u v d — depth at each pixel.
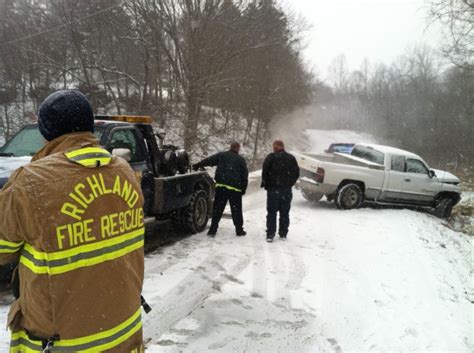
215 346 3.89
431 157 40.84
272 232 7.48
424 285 6.13
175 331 4.09
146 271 5.62
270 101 32.84
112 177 1.88
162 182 6.57
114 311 1.82
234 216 7.69
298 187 12.60
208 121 29.45
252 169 27.16
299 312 4.77
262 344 4.02
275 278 5.72
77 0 21.94
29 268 1.68
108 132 5.68
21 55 22.41
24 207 1.63
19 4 22.62
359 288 5.67
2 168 4.81
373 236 8.50
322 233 8.44
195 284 5.28
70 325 1.70
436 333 4.71
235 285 5.36
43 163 1.73
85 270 1.73
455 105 40.59
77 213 1.71
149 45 23.25
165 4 21.36
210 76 21.86
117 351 1.83
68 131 1.87
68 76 25.70
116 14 23.33
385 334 4.53
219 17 22.45
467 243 10.13
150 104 25.28
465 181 26.23
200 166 7.73
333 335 4.36
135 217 1.98
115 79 24.69
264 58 29.52
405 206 13.22
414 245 8.23
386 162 11.84
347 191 11.34
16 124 21.97
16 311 1.79
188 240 7.31
